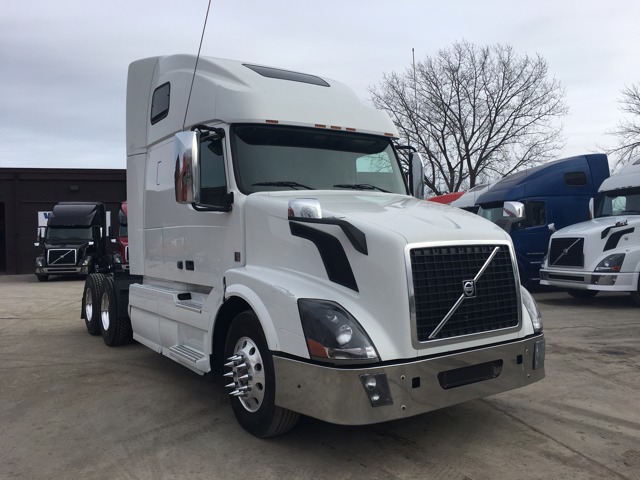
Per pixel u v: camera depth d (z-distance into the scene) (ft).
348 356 11.24
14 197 86.48
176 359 17.13
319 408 11.47
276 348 12.39
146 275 21.25
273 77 17.34
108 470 12.30
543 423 14.96
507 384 13.11
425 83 106.73
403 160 19.34
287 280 12.86
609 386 18.31
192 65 18.34
